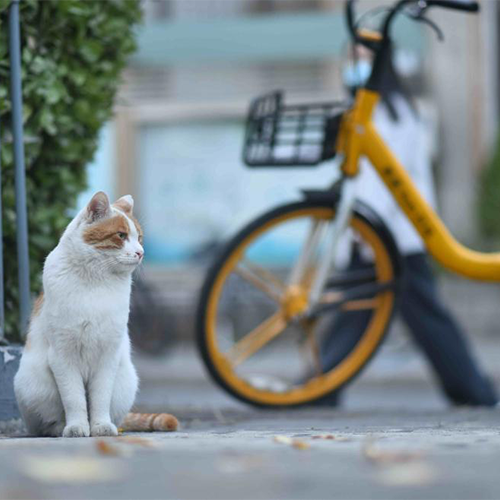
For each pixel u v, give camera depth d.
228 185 24.28
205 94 24.45
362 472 4.57
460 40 24.42
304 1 24.55
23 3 7.70
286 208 9.73
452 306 22.69
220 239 24.31
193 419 9.01
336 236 9.70
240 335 16.34
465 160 24.59
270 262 23.09
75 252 6.29
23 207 7.54
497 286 22.80
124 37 8.51
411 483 4.30
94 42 8.09
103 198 6.36
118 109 24.09
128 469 4.64
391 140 11.55
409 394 17.45
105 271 6.34
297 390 10.06
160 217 24.45
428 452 5.16
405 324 11.73
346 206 9.68
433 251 9.77
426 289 11.61
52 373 6.52
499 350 20.78
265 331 10.01
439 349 11.60
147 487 4.21
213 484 4.29
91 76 8.16
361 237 9.96
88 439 6.02
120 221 6.38
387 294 10.07
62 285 6.29
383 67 9.65
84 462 4.78
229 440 5.84
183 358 20.47
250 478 4.43
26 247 7.54
